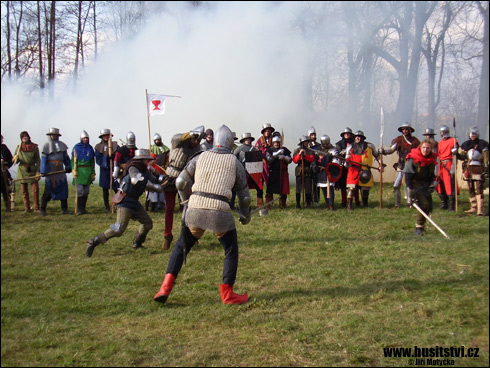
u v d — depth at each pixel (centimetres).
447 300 411
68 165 896
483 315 379
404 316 385
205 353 334
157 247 638
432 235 654
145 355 334
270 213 861
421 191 645
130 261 571
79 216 865
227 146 442
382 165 895
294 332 364
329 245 620
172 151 600
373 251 582
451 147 845
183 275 509
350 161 879
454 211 843
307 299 430
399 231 686
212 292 457
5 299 441
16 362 325
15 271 532
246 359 326
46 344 350
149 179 601
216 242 646
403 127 884
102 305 427
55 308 420
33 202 977
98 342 353
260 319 390
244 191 444
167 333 369
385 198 1008
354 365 316
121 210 586
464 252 559
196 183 427
